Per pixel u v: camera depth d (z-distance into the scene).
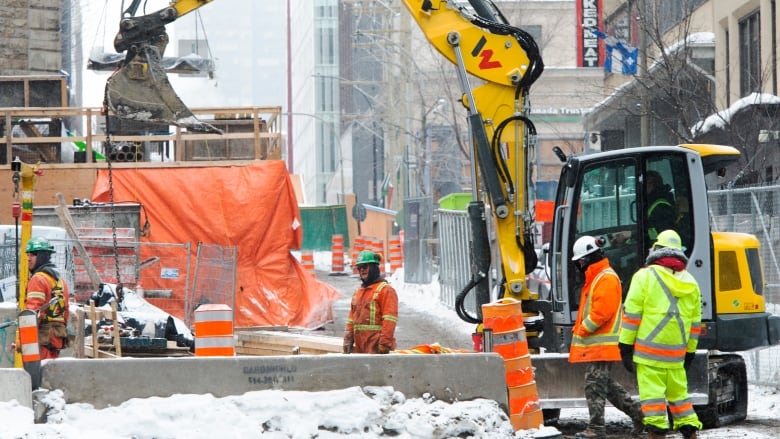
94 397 23.72
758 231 44.22
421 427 25.23
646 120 68.75
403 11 135.25
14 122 62.44
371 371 25.64
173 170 58.22
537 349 34.50
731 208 45.69
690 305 27.25
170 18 33.78
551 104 155.50
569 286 33.69
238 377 24.61
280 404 24.42
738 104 63.84
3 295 46.12
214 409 23.94
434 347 30.03
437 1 34.62
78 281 51.78
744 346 33.62
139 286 52.50
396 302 31.62
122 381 23.92
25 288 30.73
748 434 31.20
